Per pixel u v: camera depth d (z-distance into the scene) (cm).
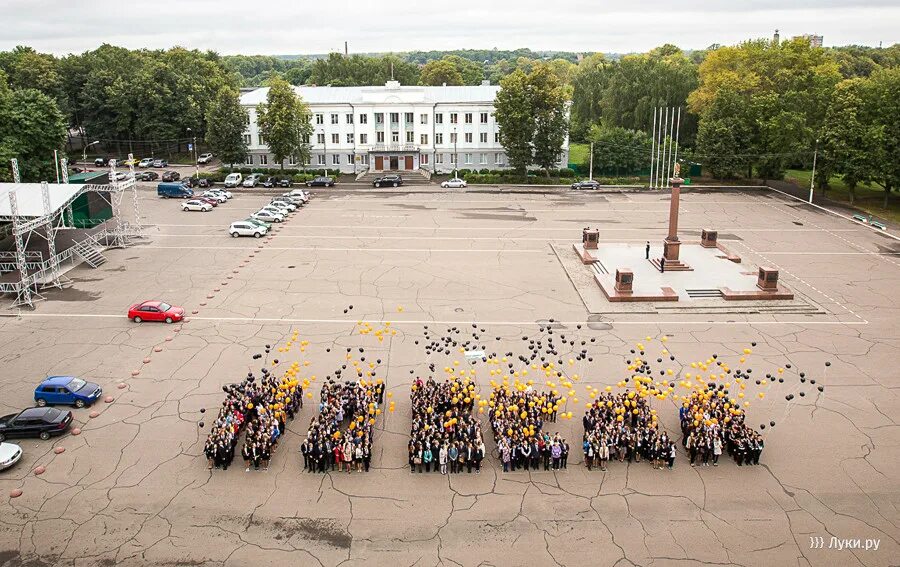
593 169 11000
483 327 4703
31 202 5694
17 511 2827
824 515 2817
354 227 7512
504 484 3025
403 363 4141
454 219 7919
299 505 2878
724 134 9838
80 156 12431
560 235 7200
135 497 2920
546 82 9962
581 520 2791
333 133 11088
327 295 5331
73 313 4941
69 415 3434
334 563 2559
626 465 3161
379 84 17588
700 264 6031
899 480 3036
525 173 10369
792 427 3447
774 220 7919
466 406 3522
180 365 4109
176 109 12462
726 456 3231
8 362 4141
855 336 4559
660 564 2552
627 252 6425
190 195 9175
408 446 3222
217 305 5106
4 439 3341
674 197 5728
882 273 5891
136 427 3444
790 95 9806
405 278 5756
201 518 2797
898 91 8094
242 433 3369
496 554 2605
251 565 2547
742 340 4494
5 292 5306
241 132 10556
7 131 8081
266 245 6762
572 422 3509
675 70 13550
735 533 2712
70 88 13088
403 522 2778
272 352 4291
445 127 11006
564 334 4584
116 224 7256
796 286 5544
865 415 3566
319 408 3597
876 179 8244
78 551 2609
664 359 4197
